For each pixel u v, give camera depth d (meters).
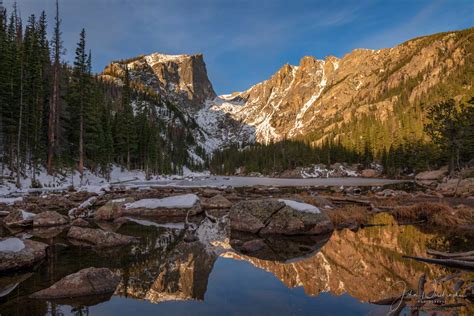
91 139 45.59
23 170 33.41
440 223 13.34
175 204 16.48
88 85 42.34
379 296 5.23
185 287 5.72
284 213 11.73
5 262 6.62
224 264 7.39
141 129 70.00
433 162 74.81
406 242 9.91
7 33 42.69
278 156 131.75
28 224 12.57
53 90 37.25
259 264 7.41
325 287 5.74
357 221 13.92
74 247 9.02
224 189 34.88
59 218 13.02
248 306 4.79
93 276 5.71
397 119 133.12
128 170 62.00
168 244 9.62
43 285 5.77
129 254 8.27
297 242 10.09
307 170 109.81
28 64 36.41
